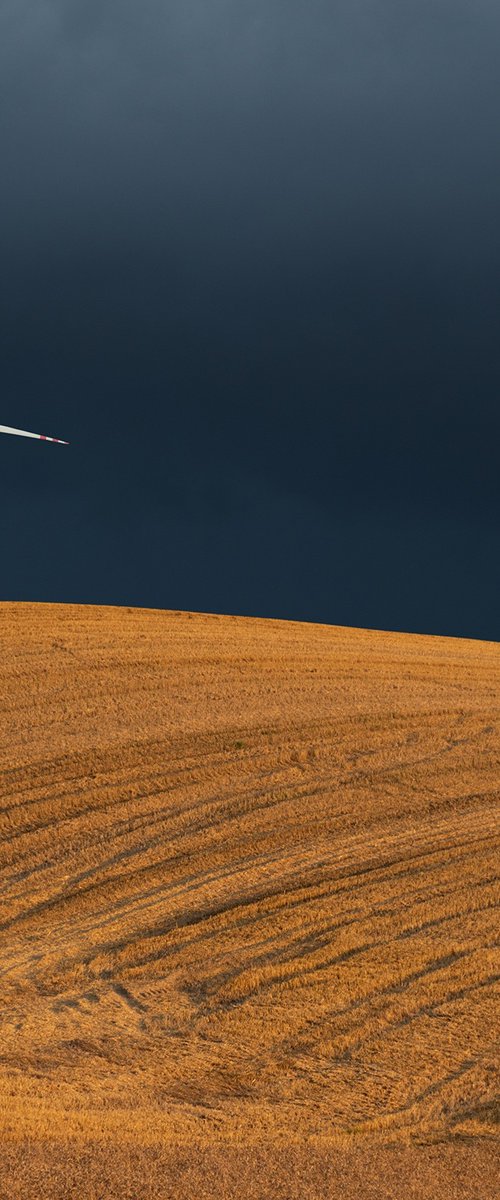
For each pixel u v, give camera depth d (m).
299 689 127.88
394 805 101.25
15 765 101.56
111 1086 55.97
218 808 98.25
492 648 165.12
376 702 125.69
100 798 97.88
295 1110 54.66
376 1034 64.38
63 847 90.62
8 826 92.44
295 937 78.00
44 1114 45.75
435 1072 59.78
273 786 102.94
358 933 78.50
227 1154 41.19
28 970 72.81
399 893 85.19
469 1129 53.09
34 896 83.81
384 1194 37.78
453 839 95.25
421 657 150.25
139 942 77.38
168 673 128.12
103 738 108.50
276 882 86.94
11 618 144.12
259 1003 68.56
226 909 82.56
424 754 112.12
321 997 69.19
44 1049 61.00
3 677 120.75
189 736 110.69
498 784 106.69
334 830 96.12
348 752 110.94
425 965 73.62
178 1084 57.25
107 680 123.56
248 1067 60.00
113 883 86.12
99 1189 33.78
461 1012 67.06
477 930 78.94
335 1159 43.03
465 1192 40.31
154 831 93.94
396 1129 52.81
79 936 78.25
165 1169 37.03
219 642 144.12
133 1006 68.06
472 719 123.00
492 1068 60.22
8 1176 33.88
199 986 71.06
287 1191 36.31
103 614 153.00
